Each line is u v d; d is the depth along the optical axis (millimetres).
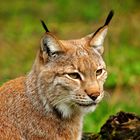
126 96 18359
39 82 10828
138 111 16547
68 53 10812
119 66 19781
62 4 29641
